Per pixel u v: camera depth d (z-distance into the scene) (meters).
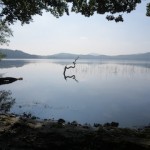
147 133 10.20
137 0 15.19
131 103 26.39
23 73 71.44
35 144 8.26
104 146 7.99
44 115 19.64
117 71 86.94
